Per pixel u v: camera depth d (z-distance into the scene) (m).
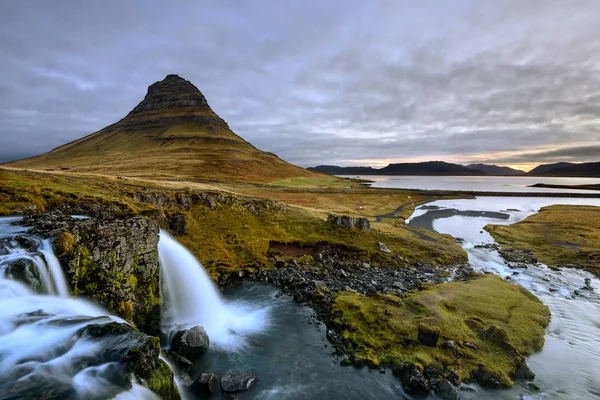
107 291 20.47
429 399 16.89
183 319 25.59
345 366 19.70
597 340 23.64
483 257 48.91
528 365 20.19
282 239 46.06
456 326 22.89
